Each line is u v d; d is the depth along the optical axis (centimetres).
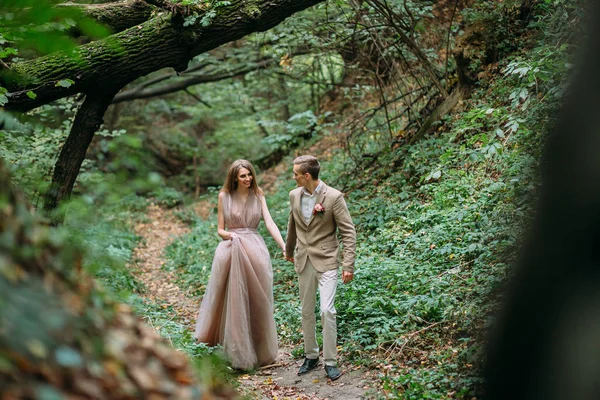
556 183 236
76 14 251
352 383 483
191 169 2011
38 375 160
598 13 226
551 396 242
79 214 287
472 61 959
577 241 232
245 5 698
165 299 862
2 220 192
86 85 661
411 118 1123
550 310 241
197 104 1978
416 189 881
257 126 1903
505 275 480
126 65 660
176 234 1407
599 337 230
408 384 436
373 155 1067
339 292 631
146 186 295
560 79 628
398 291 600
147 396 187
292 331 646
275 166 1731
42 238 205
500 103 857
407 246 705
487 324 433
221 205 590
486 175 771
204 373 229
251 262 569
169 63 691
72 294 199
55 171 695
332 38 1104
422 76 1103
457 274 579
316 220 524
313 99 1795
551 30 786
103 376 178
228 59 1650
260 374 547
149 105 1967
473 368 413
